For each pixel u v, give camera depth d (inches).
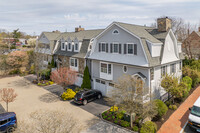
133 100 488.4
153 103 496.1
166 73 716.0
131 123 520.4
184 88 695.7
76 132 376.2
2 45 2492.6
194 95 798.5
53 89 1004.6
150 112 492.1
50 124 321.4
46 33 1395.2
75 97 748.0
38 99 829.2
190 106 675.4
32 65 1477.6
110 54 806.5
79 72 1015.0
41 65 1146.0
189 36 1382.9
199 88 904.3
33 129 336.2
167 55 768.9
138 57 676.7
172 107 649.6
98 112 657.6
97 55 872.9
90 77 936.3
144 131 466.0
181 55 924.0
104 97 842.8
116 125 543.2
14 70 1478.8
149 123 486.9
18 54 1398.9
